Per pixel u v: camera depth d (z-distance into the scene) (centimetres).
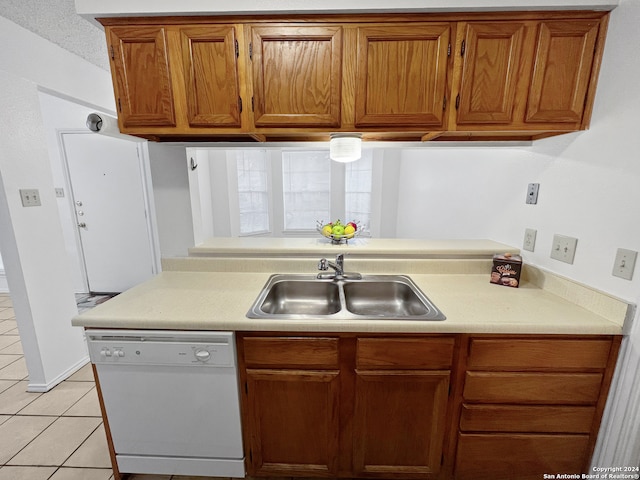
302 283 157
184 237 166
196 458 127
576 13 107
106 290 342
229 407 120
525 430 117
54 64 188
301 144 155
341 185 434
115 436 125
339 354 115
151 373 118
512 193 160
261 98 118
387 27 111
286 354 115
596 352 109
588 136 116
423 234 296
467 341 111
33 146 178
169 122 120
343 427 122
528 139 146
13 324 275
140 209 321
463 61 112
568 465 120
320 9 109
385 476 126
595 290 115
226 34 113
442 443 121
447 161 236
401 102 117
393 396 117
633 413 106
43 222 185
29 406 176
